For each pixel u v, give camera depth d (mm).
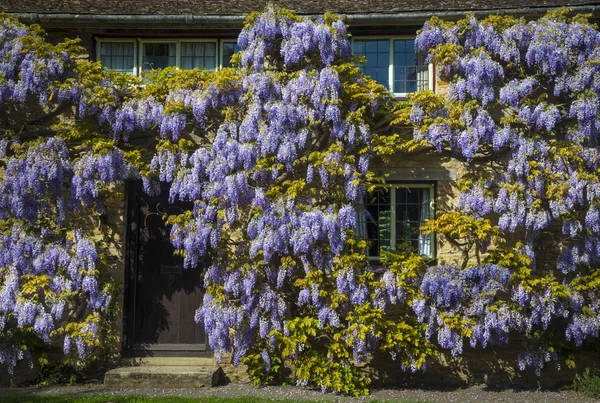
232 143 9773
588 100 9969
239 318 9664
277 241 9531
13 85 10156
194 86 10211
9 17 10414
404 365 9750
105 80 10406
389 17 10648
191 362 10586
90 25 10852
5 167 10719
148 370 10055
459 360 10477
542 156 9969
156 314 10953
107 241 10758
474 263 10453
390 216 10891
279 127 9773
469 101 10023
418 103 10094
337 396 9445
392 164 10734
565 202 9750
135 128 10586
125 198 10922
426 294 9617
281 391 9688
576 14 10719
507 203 9820
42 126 10773
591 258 10031
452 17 10695
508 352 10484
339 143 10023
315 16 10758
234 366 10312
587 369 10102
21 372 10438
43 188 10039
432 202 10797
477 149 9914
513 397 9523
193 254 9844
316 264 9641
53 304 9930
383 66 11242
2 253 10016
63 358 10516
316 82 9875
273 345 9711
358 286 9602
